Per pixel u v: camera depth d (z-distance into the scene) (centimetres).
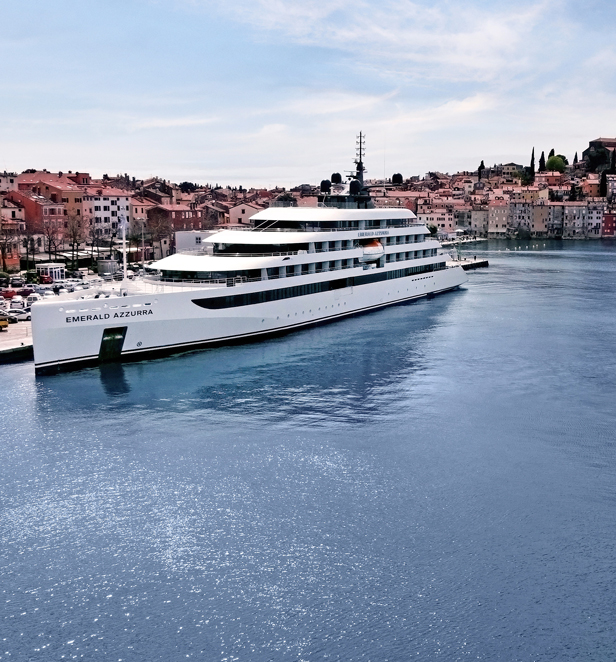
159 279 6788
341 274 8081
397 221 9512
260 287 6875
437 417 4841
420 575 3078
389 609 2877
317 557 3203
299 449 4284
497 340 7288
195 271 6606
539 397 5306
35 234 13375
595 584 3023
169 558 3198
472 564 3152
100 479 3888
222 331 6644
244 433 4528
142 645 2691
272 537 3353
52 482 3856
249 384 5541
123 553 3234
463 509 3594
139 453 4212
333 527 3434
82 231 14712
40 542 3312
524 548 3266
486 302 10031
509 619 2825
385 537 3350
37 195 15900
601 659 2627
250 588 3000
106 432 4522
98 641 2709
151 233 15188
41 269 10281
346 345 6944
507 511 3575
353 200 9156
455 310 9212
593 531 3400
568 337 7488
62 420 4719
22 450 4247
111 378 5616
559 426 4691
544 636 2739
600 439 4472
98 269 10869
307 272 7594
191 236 8100
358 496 3719
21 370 5809
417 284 10038
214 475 3941
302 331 7544
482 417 4856
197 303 6381
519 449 4309
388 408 5022
